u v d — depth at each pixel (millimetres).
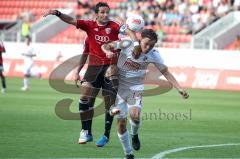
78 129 36406
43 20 103688
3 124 37812
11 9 115000
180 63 82062
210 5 98188
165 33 97625
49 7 111938
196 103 58094
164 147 30438
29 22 108188
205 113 49031
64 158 26453
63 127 37125
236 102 60469
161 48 83125
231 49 88938
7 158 26109
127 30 26406
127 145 24953
